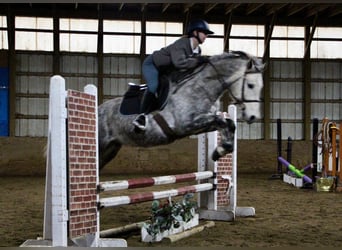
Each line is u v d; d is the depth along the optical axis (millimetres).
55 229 4883
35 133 16266
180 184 12828
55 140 4887
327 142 11555
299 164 17031
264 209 8422
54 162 4891
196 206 6676
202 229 6453
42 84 16219
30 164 15898
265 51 16734
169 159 16578
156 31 16453
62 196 4875
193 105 6086
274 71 17078
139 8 16047
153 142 6230
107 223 7102
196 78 6121
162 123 6074
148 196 5938
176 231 6012
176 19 16328
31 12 15742
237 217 7578
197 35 6109
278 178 14359
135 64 16578
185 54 6051
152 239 5672
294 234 6219
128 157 16375
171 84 6164
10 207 8633
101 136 6562
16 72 16062
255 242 5723
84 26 16172
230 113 7500
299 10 15984
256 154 16891
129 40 16516
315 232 6359
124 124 6309
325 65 17203
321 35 17109
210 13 16406
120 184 5598
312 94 17281
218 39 16656
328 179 11289
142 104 6191
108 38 16391
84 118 5180
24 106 16188
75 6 15641
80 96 5117
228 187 7578
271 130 17172
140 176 15359
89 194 5211
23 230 6445
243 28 16766
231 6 15656
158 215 5820
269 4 16078
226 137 6105
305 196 10352
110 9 16094
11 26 15672
